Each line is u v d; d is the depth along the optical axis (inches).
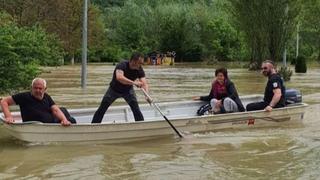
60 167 315.3
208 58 2474.2
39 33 637.9
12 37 555.2
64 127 371.6
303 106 485.7
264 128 455.2
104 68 1659.7
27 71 553.6
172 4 2856.8
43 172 303.1
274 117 466.9
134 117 418.3
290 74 1086.4
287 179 289.0
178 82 1023.6
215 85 478.9
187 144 387.2
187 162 330.3
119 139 390.6
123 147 376.5
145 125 396.5
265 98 476.1
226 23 2551.7
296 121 487.8
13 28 596.1
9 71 543.5
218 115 434.3
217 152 360.2
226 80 474.6
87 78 1113.4
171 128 410.0
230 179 289.6
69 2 1820.9
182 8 2679.6
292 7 1391.5
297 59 1451.8
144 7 2787.9
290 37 1411.2
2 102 370.9
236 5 1483.8
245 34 1504.7
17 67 544.7
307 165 320.8
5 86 545.3
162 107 478.6
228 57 2551.7
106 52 2421.3
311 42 2623.0
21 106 376.8
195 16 2568.9
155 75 1293.1
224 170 309.7
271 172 304.3
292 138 408.8
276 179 289.1
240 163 327.6
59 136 374.9
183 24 2539.4
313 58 2723.9
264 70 477.1
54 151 358.0
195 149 370.3
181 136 409.1
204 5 2915.8
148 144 388.2
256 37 1466.5
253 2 1435.8
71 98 676.7
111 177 293.6
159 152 360.5
